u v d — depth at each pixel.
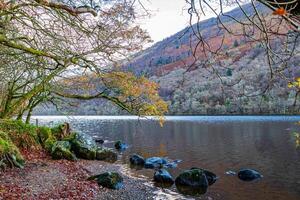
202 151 35.78
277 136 47.88
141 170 25.78
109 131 65.88
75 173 21.09
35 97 27.69
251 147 37.59
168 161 29.73
